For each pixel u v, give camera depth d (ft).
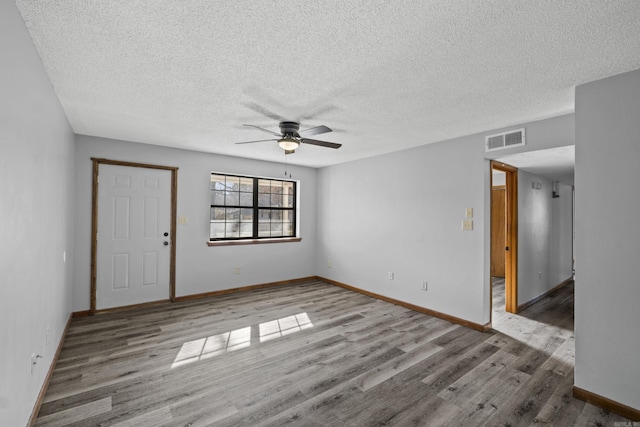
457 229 12.13
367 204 16.24
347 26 5.20
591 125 7.19
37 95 6.12
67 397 6.98
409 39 5.57
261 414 6.52
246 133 11.84
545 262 16.26
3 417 4.55
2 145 4.31
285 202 19.21
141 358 8.91
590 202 7.16
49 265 7.55
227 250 16.22
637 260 6.55
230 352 9.39
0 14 4.16
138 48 5.94
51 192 7.64
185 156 14.84
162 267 14.25
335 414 6.56
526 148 10.14
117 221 13.14
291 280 18.72
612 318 6.84
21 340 5.34
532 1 4.54
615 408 6.70
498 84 7.39
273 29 5.29
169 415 6.44
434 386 7.65
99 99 8.48
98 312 12.71
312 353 9.37
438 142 12.82
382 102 8.53
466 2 4.58
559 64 6.44
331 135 11.87
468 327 11.64
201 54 6.15
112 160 12.87
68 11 4.84
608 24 5.08
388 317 12.67
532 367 8.63
